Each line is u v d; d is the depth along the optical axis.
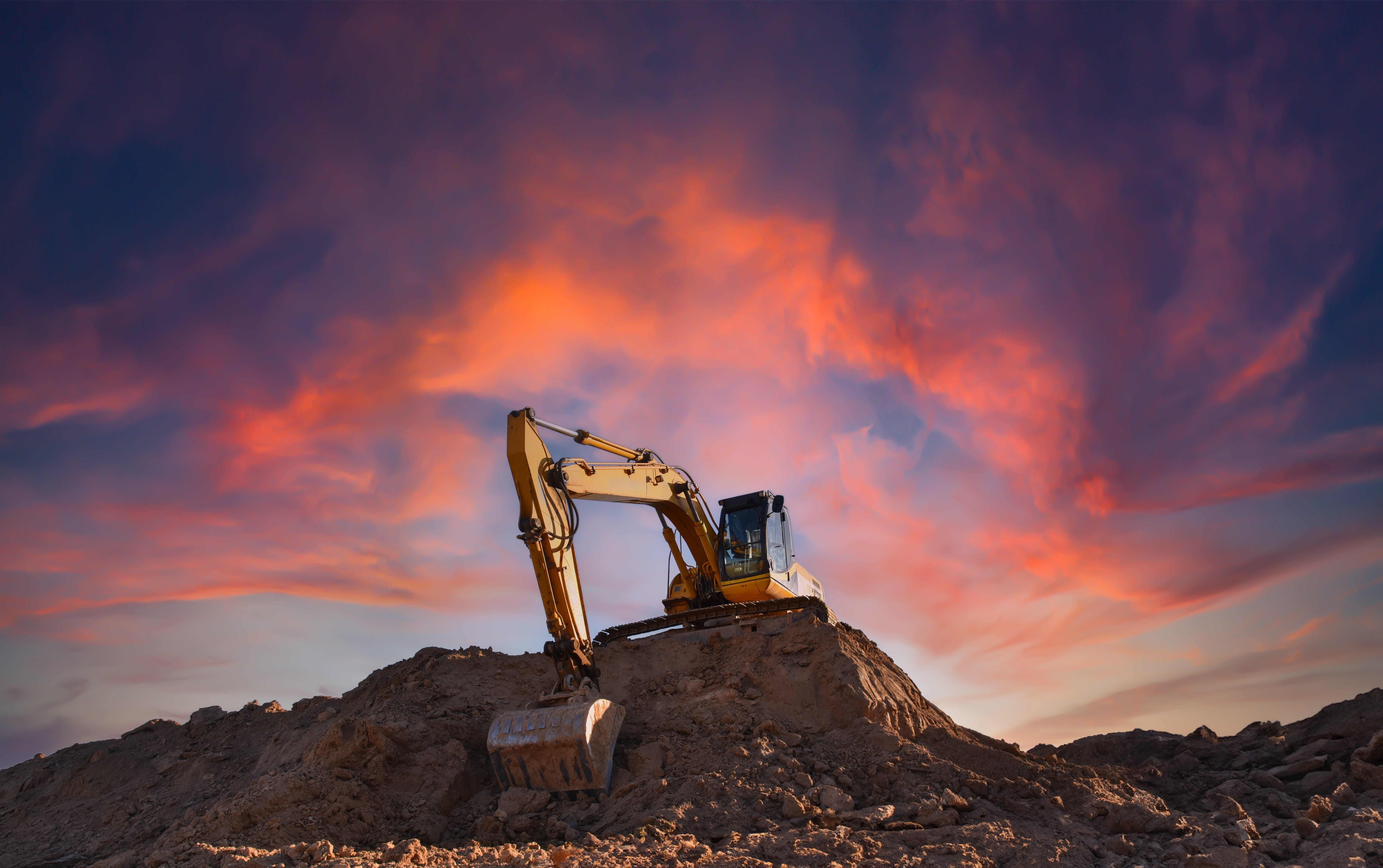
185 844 11.71
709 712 14.95
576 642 14.29
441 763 13.76
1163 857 10.41
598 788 13.09
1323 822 11.55
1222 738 17.45
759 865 9.65
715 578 20.16
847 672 15.52
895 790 12.83
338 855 10.86
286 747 15.72
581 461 15.99
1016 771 13.45
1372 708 14.93
